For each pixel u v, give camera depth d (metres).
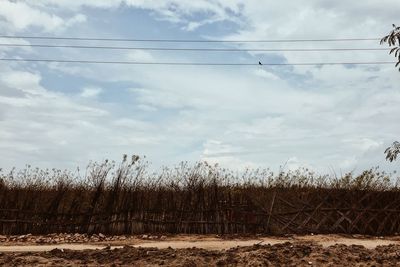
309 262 9.48
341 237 15.19
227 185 16.05
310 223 15.85
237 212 15.63
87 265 9.52
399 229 16.16
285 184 16.75
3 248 12.63
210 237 14.84
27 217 15.41
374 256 10.15
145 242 13.83
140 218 15.42
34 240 14.23
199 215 15.57
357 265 9.49
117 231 15.29
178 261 9.61
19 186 15.89
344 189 16.25
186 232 15.45
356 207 16.06
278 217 15.73
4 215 15.38
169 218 15.52
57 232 15.30
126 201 15.48
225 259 9.59
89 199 15.67
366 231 15.97
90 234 15.14
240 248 11.04
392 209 16.19
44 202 15.62
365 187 16.56
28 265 9.51
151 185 15.85
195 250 10.94
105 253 10.64
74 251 10.99
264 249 10.60
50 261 9.83
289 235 15.29
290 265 9.34
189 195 15.71
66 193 15.83
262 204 15.82
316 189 16.36
